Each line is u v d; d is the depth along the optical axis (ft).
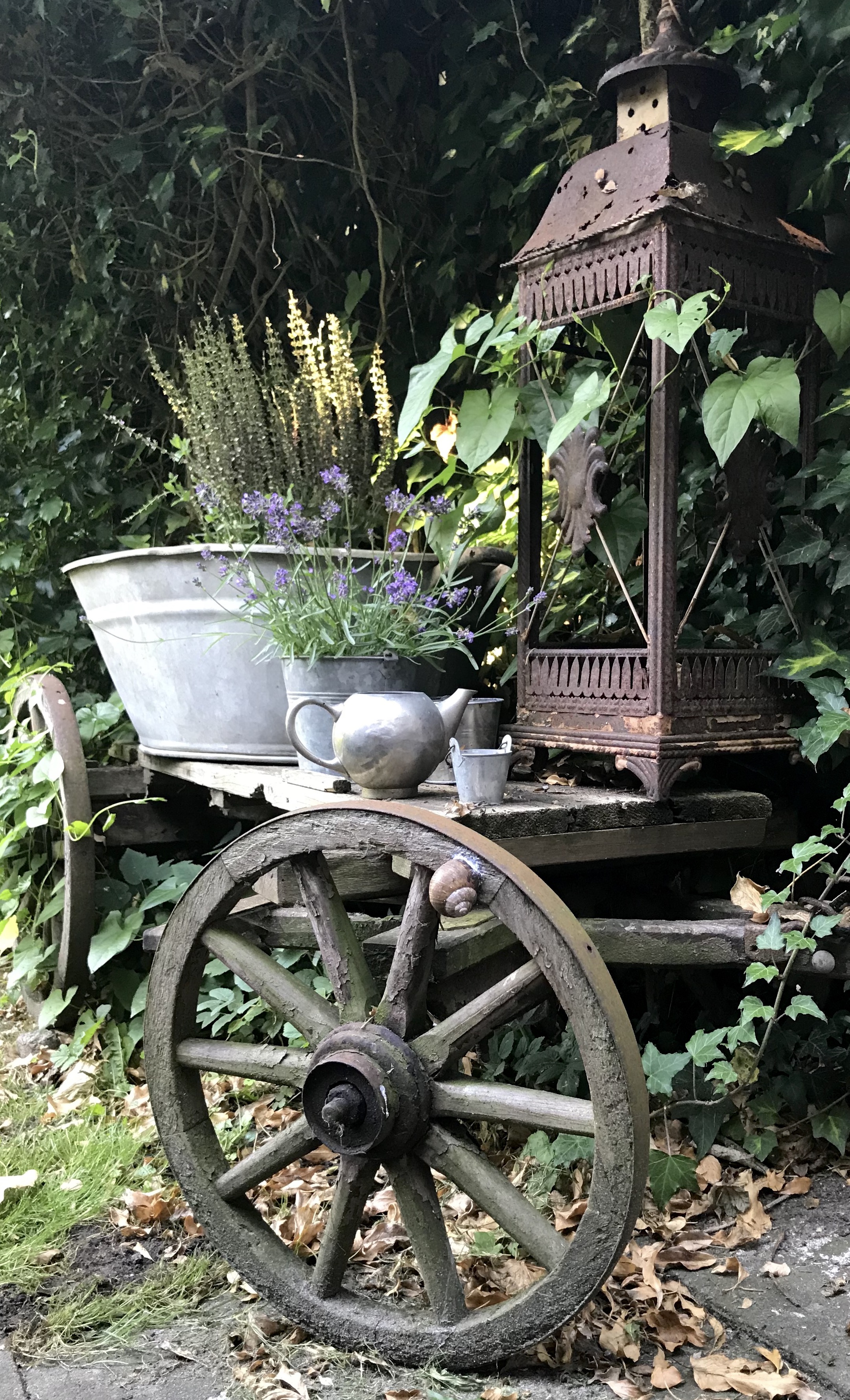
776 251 6.38
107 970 8.50
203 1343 4.84
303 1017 4.97
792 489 6.95
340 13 9.75
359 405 9.54
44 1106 7.34
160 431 11.39
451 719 5.82
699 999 6.95
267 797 6.53
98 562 7.97
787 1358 4.52
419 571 7.77
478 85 9.43
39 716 9.12
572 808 5.67
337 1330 4.73
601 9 8.63
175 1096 5.30
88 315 10.88
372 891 5.48
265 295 10.87
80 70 10.41
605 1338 4.65
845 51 6.81
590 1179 5.86
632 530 6.99
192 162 10.31
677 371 6.04
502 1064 6.78
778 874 7.40
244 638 7.41
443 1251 4.57
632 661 6.17
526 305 6.95
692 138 6.27
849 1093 6.33
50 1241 5.65
